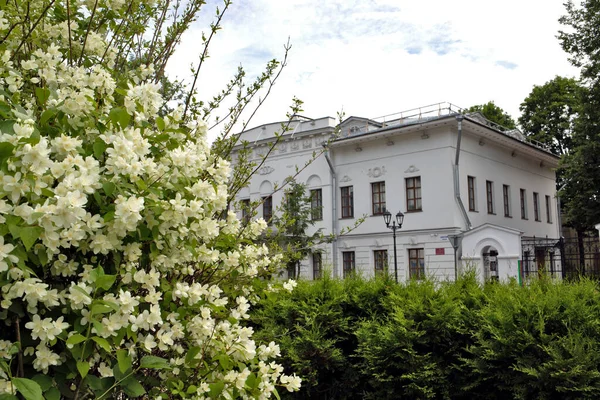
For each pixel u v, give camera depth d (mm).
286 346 5379
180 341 2516
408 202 24922
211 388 2246
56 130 2051
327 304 5617
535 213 31094
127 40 3080
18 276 1705
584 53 24422
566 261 21094
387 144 25625
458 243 22797
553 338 4359
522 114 38781
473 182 25359
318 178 27297
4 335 1943
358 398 5398
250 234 3398
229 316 2693
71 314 1918
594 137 24172
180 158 2307
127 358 1854
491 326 4535
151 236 2193
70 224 1736
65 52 2668
